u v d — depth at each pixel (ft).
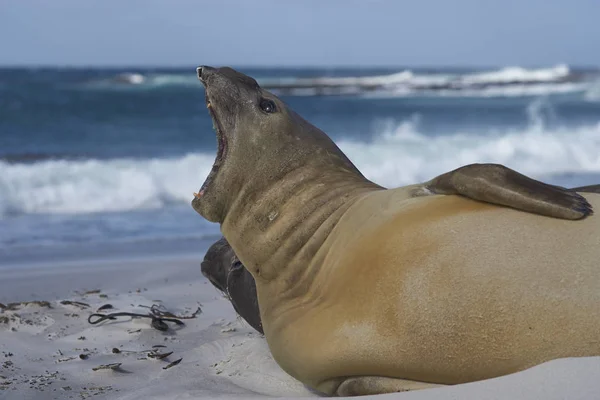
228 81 16.72
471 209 13.01
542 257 11.80
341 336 13.09
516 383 10.77
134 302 23.63
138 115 90.63
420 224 13.09
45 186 45.75
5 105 94.89
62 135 74.64
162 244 33.96
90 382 16.69
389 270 12.80
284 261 14.87
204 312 22.45
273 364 16.53
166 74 180.55
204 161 51.62
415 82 150.30
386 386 12.85
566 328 11.28
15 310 22.80
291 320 14.34
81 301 23.88
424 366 12.32
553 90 144.05
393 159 58.08
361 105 109.40
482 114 96.84
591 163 60.75
